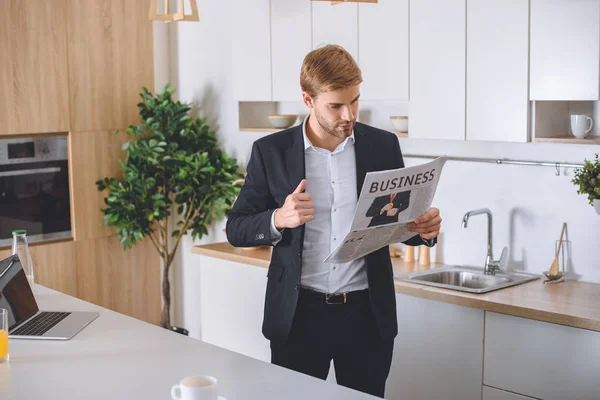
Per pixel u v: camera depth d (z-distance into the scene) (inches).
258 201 96.7
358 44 140.0
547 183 127.8
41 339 90.5
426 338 122.3
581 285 123.0
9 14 163.5
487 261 133.6
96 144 181.6
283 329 93.7
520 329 110.2
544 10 114.2
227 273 155.5
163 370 78.7
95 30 178.5
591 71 109.8
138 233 177.3
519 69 118.0
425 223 91.4
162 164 176.2
